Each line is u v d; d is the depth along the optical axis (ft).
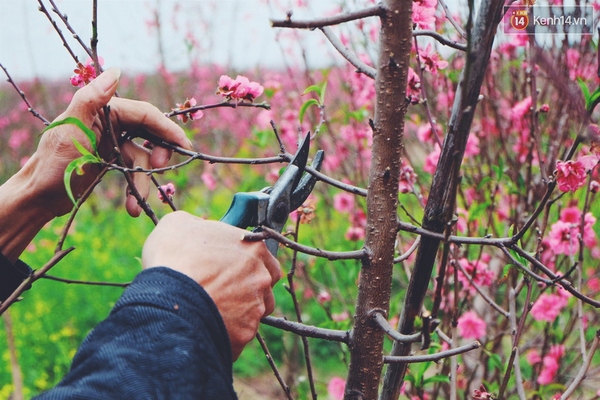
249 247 3.11
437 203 3.89
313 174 4.10
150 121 4.07
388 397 4.48
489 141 10.92
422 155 13.57
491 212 7.65
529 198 9.11
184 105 4.81
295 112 12.86
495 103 10.15
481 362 8.86
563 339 9.06
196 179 21.45
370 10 3.37
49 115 25.75
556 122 9.10
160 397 2.45
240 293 3.00
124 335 2.62
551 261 9.28
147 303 2.67
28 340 16.12
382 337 3.84
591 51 8.75
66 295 17.62
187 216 3.18
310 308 16.63
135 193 3.85
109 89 3.72
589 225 7.43
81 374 2.57
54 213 3.96
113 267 19.01
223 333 2.83
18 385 5.90
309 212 5.14
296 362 12.84
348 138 12.60
